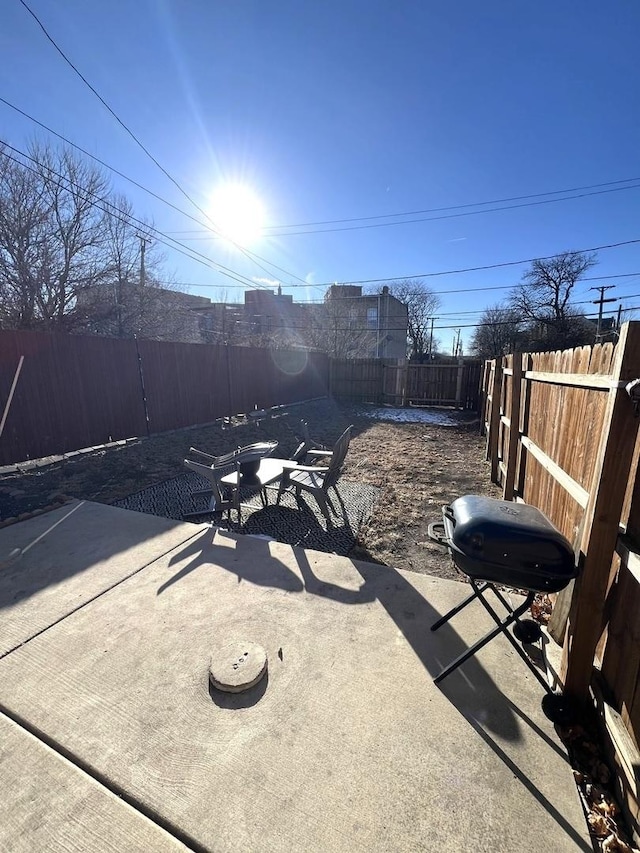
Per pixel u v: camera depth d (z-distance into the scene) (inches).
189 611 87.0
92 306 459.8
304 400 523.2
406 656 74.6
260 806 49.1
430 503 165.3
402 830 46.8
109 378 252.2
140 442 270.7
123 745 56.8
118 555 111.5
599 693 61.0
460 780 52.7
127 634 79.7
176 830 46.6
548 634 79.7
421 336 1368.1
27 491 175.2
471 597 77.1
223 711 62.5
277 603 90.0
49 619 84.2
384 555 120.4
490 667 72.4
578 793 51.7
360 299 1153.4
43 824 47.0
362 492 179.2
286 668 71.4
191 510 155.0
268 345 813.2
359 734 58.9
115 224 480.4
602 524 57.9
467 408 508.7
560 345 1023.0
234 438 294.5
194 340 736.3
